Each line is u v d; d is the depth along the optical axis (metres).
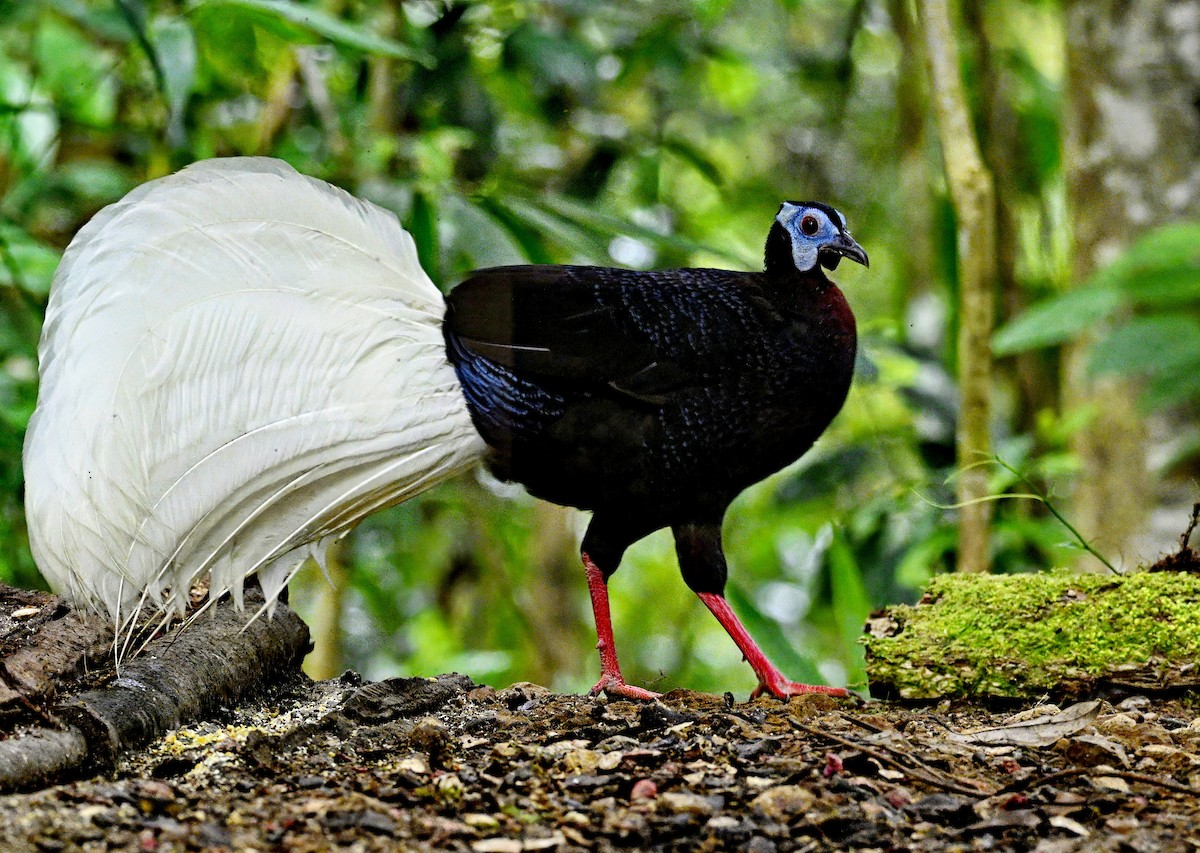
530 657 16.36
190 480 6.96
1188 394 7.05
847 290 17.58
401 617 15.98
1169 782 6.04
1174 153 11.45
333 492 7.53
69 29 13.84
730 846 5.36
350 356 7.42
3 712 5.99
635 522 8.59
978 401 10.84
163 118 13.89
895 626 8.42
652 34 13.94
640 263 14.61
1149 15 11.48
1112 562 11.41
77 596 6.65
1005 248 14.35
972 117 14.66
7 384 10.91
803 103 17.33
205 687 7.08
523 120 14.95
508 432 7.98
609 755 6.31
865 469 13.80
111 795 5.44
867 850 5.37
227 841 5.06
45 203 13.05
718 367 8.25
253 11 10.37
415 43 13.21
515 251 10.38
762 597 17.22
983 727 7.36
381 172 11.76
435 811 5.64
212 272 7.10
